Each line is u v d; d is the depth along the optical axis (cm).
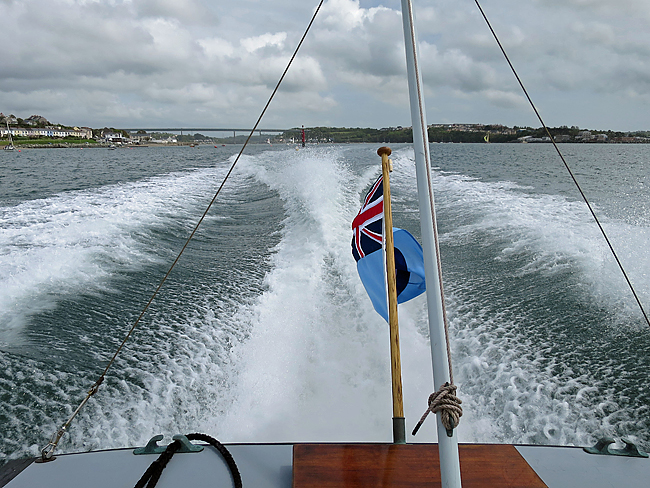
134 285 600
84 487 151
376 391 384
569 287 579
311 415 354
